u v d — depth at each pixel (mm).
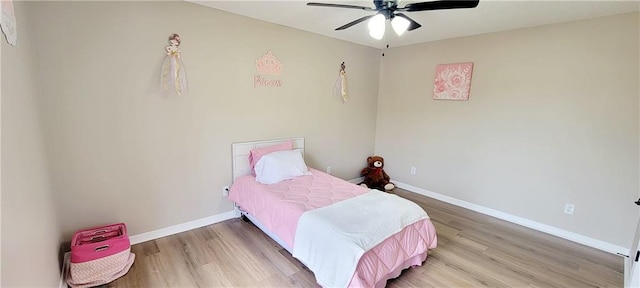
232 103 2936
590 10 2426
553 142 2936
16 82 1350
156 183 2568
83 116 2125
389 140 4547
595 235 2770
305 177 3074
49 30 1918
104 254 1994
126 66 2264
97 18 2094
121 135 2316
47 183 1846
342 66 3943
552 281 2193
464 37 3477
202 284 2031
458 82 3578
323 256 1840
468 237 2893
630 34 2438
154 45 2375
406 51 4133
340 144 4203
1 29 1125
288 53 3309
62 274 1977
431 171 4047
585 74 2684
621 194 2609
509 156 3258
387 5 1938
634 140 2506
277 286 2031
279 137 3416
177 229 2766
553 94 2883
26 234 1254
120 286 1984
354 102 4254
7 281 992
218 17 2697
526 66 3027
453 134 3730
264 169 2910
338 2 2512
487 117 3383
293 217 2137
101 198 2293
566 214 2924
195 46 2594
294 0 2426
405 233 2113
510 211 3318
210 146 2855
